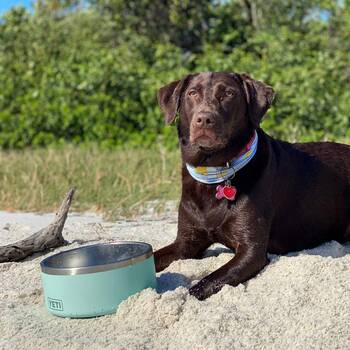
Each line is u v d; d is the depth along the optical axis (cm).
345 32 494
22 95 424
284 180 141
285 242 145
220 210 131
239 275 120
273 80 386
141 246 114
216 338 94
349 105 380
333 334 95
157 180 238
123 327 101
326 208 150
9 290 120
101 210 210
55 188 234
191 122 129
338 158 155
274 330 97
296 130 351
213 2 575
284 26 506
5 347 97
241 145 130
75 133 402
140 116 401
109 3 571
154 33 579
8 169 269
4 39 510
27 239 143
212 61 427
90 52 451
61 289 104
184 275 124
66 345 95
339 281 110
